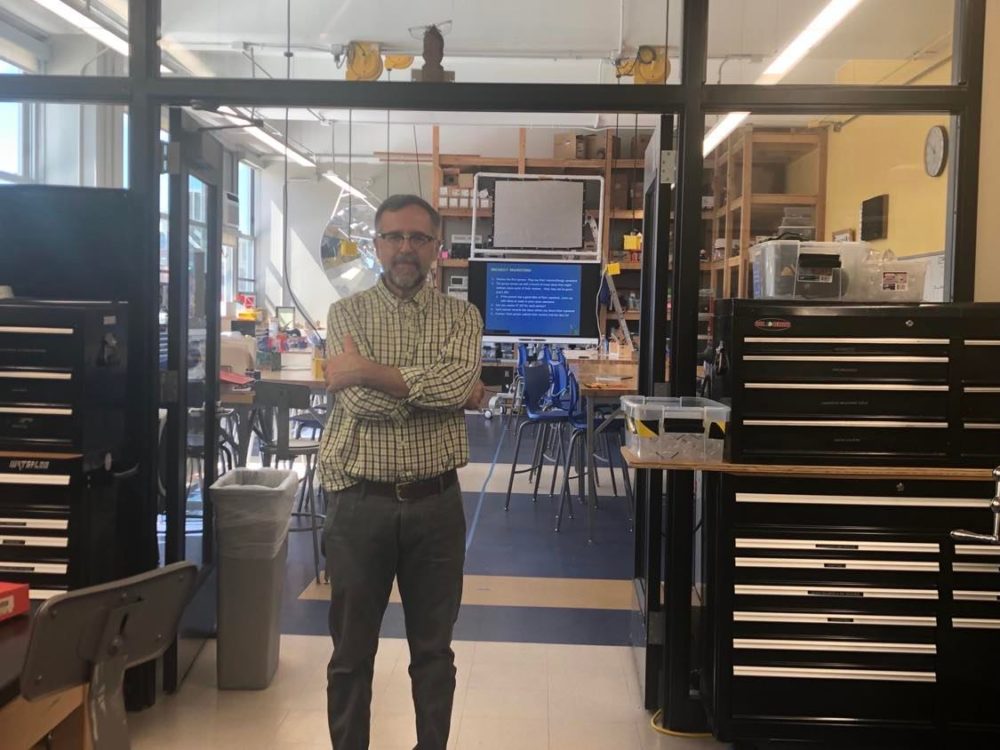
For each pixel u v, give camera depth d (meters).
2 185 2.58
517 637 3.43
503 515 5.37
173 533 2.86
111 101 2.62
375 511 2.12
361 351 2.19
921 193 4.25
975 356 2.34
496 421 9.02
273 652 2.97
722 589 2.40
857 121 5.24
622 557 4.54
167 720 2.67
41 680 1.23
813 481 2.38
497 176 7.76
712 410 2.39
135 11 2.59
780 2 3.23
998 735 2.38
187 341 2.93
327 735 2.59
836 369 2.36
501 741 2.59
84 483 2.32
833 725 2.40
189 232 2.96
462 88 2.59
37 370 2.30
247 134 8.70
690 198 2.57
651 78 3.04
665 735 2.64
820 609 2.39
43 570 2.33
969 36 2.52
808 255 2.56
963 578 2.37
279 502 2.85
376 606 2.17
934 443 2.36
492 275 7.37
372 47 3.62
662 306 2.76
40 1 3.79
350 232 7.65
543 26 4.78
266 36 3.91
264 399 4.15
